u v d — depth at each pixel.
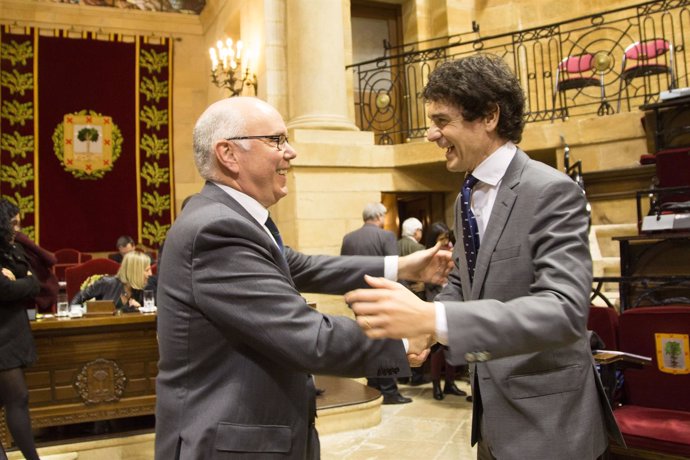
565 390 1.47
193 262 1.41
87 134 10.30
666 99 5.41
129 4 10.71
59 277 9.13
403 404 5.17
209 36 10.79
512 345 1.14
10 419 3.33
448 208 7.96
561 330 1.17
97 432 4.27
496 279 1.49
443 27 8.91
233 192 1.57
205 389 1.45
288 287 1.41
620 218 6.30
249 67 8.06
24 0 10.04
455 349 1.12
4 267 3.32
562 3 9.05
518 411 1.48
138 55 10.68
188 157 10.97
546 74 9.11
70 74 10.27
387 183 7.43
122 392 4.20
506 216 1.50
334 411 4.37
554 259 1.32
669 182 4.70
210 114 1.58
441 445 4.02
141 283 4.91
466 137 1.54
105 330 4.18
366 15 9.23
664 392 2.89
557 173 1.49
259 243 1.44
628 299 3.64
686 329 2.84
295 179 6.88
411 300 1.13
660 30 8.56
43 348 4.04
